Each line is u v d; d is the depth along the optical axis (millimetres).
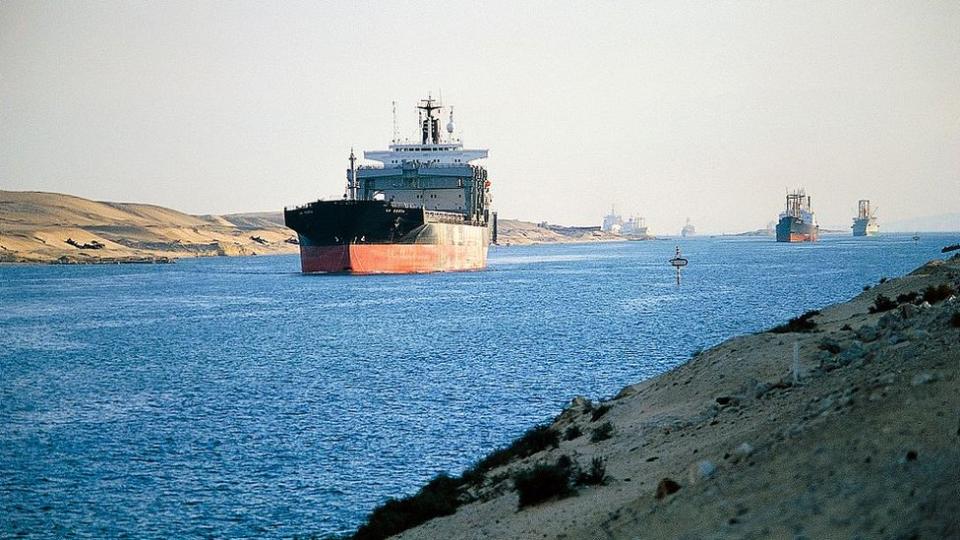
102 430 159125
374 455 134750
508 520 78125
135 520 107250
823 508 46406
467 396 183125
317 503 112125
